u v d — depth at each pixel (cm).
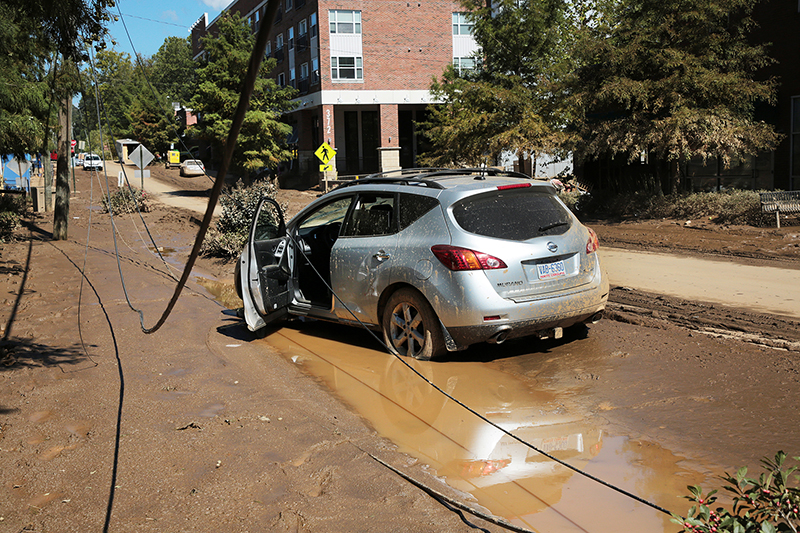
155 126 7412
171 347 638
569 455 367
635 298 805
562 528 291
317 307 661
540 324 531
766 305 738
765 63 1834
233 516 302
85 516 304
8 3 868
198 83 3934
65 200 1784
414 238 558
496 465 360
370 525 293
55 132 1753
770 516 229
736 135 1703
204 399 481
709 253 1179
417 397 477
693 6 1794
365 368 554
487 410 445
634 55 1828
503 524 289
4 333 703
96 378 536
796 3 1856
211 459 370
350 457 372
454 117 2617
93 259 1355
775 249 1162
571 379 498
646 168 2205
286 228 692
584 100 1986
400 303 572
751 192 1645
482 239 525
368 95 4238
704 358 526
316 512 305
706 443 370
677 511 298
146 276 1100
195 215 2381
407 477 343
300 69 4600
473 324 518
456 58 4353
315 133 4731
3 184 3134
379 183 619
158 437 404
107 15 816
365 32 4184
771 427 384
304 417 440
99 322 752
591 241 576
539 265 537
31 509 312
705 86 1730
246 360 590
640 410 426
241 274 650
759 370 488
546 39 2402
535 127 2141
